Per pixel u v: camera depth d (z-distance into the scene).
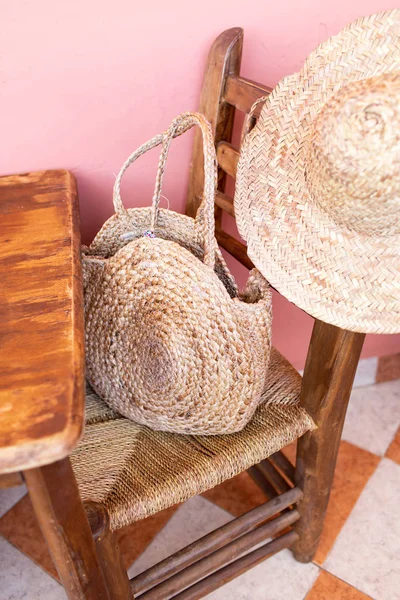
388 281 0.72
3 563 1.11
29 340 0.59
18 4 0.81
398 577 1.10
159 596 0.86
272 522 0.98
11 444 0.47
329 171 0.64
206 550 0.89
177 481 0.76
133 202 1.05
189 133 1.01
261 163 0.77
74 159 0.97
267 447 0.82
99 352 0.87
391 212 0.64
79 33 0.86
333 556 1.13
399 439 1.38
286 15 0.96
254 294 0.83
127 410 0.87
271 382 0.93
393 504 1.23
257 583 1.09
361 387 1.52
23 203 0.85
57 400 0.51
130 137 0.98
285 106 0.76
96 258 0.84
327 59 0.72
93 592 0.67
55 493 0.55
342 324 0.71
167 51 0.92
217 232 1.04
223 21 0.92
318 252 0.73
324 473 0.94
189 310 0.76
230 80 0.90
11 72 0.86
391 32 0.69
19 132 0.91
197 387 0.78
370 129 0.60
